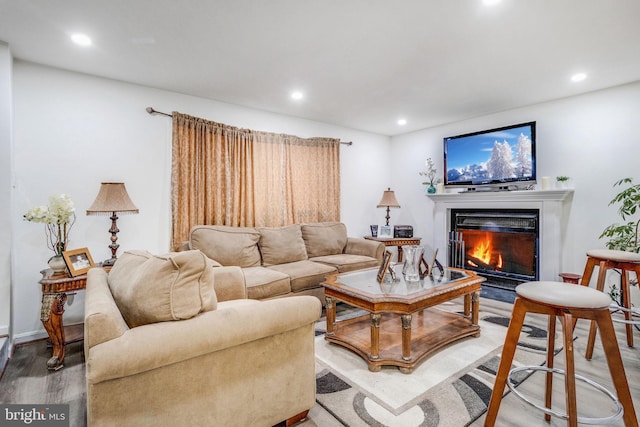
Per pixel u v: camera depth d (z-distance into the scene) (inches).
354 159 200.4
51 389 76.7
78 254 96.5
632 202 116.2
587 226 138.9
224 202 146.3
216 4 77.2
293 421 63.6
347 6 78.5
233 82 125.3
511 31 89.8
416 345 91.4
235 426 54.8
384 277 105.0
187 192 135.0
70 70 112.0
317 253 158.4
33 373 84.1
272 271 124.0
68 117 111.7
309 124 178.9
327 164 183.0
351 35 91.9
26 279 104.3
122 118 122.2
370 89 133.8
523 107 157.4
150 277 50.1
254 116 158.2
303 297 63.7
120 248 122.0
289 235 148.8
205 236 127.7
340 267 139.1
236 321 53.1
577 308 49.6
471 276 109.0
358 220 203.2
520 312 56.1
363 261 146.9
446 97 144.1
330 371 83.4
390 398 71.4
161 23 85.0
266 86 129.6
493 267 169.5
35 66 106.1
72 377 82.2
